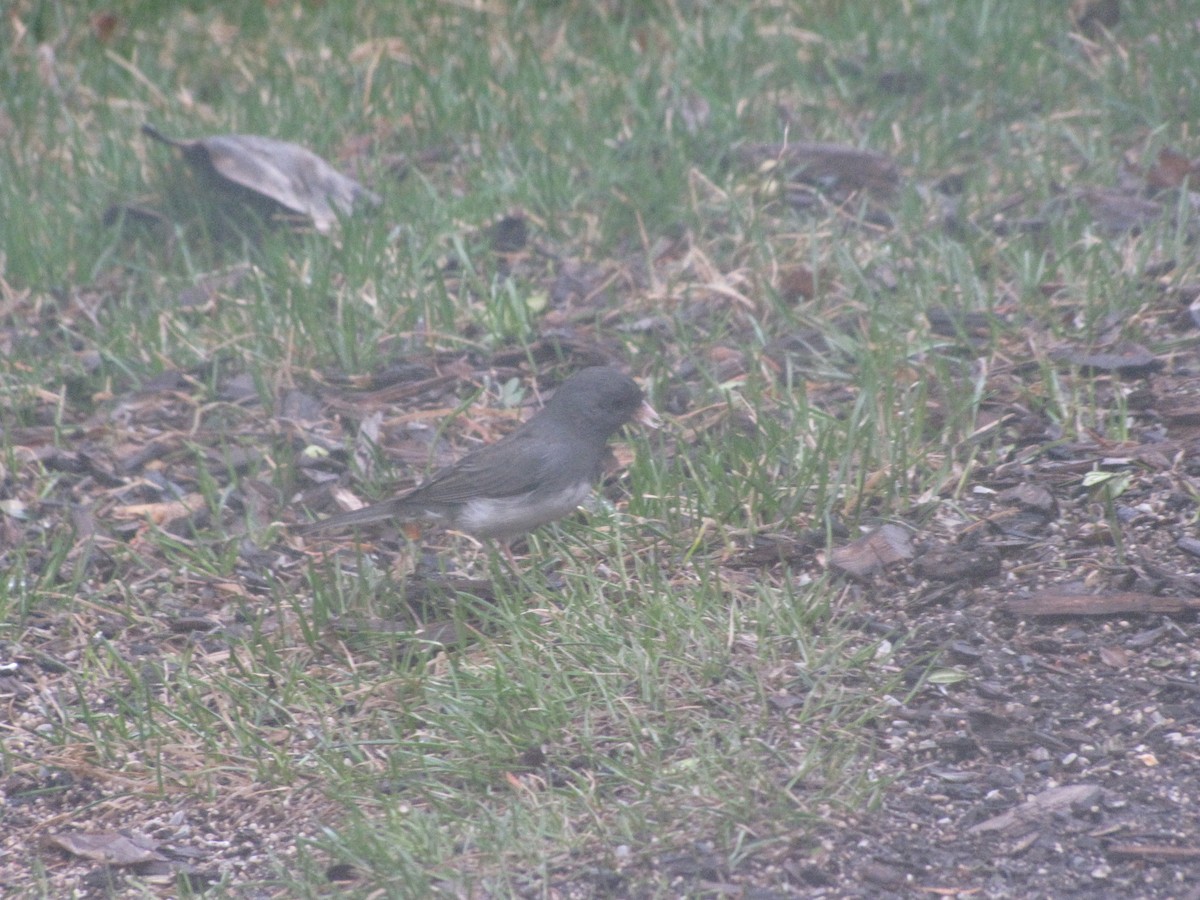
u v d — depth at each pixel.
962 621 7.84
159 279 12.85
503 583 8.84
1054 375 9.83
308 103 15.30
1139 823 6.40
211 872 6.80
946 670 7.48
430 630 8.41
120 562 9.46
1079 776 6.72
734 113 13.98
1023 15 15.27
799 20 16.33
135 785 7.47
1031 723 7.08
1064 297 10.91
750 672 7.55
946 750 6.97
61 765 7.67
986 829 6.45
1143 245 11.04
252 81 16.06
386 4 17.58
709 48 15.20
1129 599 7.80
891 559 8.38
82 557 9.37
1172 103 13.54
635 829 6.53
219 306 12.23
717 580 8.20
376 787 7.16
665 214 12.74
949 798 6.66
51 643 8.77
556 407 8.77
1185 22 14.73
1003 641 7.68
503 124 14.66
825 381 10.47
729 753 6.91
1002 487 9.03
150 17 17.73
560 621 8.09
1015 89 14.28
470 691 7.59
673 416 10.31
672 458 9.82
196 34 17.36
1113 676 7.36
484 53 15.84
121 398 11.27
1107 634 7.65
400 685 7.91
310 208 13.42
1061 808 6.52
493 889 6.21
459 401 10.95
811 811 6.53
